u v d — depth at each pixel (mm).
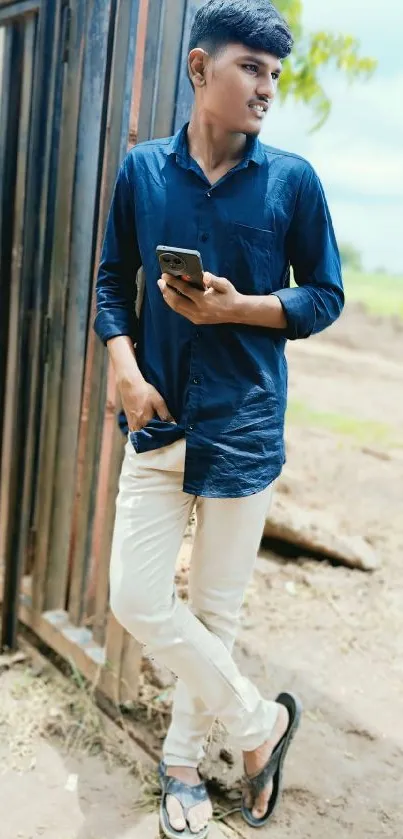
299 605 3076
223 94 1354
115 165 1991
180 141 1462
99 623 2307
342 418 6238
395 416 6438
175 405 1578
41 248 2287
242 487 1537
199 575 1709
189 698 1843
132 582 1615
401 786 2090
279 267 1523
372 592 3221
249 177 1435
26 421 2354
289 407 6496
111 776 2029
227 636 1759
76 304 2199
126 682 2182
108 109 2025
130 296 1727
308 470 4812
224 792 1979
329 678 2578
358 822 1946
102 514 2496
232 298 1395
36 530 2533
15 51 2410
